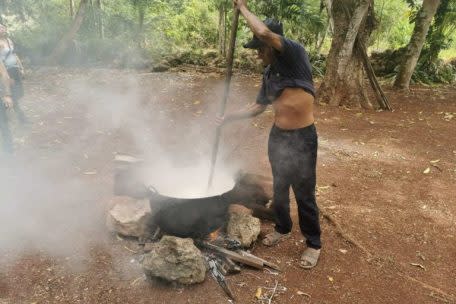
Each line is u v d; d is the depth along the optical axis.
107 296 2.75
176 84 9.80
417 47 10.17
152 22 12.83
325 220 3.85
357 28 8.12
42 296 2.74
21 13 12.50
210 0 13.55
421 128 7.27
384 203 4.30
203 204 2.90
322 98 8.80
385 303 2.83
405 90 10.49
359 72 8.64
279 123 2.87
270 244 3.36
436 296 2.92
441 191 4.66
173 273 2.77
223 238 3.22
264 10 11.14
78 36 12.24
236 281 2.93
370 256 3.34
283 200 3.15
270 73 2.80
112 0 12.84
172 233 3.10
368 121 7.61
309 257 3.15
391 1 13.32
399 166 5.38
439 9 11.38
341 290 2.93
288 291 2.87
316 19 11.12
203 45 13.61
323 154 5.71
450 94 10.45
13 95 5.83
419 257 3.39
